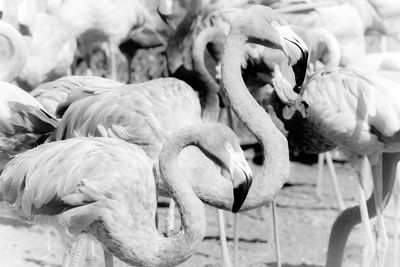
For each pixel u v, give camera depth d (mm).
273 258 13211
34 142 10953
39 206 9461
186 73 13594
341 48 15375
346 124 11117
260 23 10055
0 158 11070
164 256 9227
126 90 10797
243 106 9977
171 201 11180
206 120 13023
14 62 12938
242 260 13078
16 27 14375
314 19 15086
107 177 9320
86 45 16531
